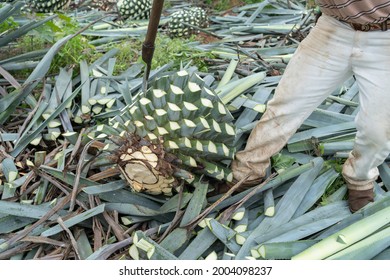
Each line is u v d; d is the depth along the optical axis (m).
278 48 3.76
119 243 2.30
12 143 2.88
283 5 4.67
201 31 4.19
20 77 3.41
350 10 1.97
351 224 2.37
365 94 2.18
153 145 2.35
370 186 2.50
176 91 2.38
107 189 2.48
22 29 3.23
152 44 2.66
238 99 3.04
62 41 3.03
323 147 2.80
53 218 2.44
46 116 2.97
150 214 2.46
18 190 2.64
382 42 2.06
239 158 2.53
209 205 2.54
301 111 2.34
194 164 2.42
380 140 2.23
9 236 2.39
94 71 3.27
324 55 2.18
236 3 4.87
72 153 2.61
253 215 2.56
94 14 4.50
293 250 2.26
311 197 2.60
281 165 2.77
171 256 2.21
